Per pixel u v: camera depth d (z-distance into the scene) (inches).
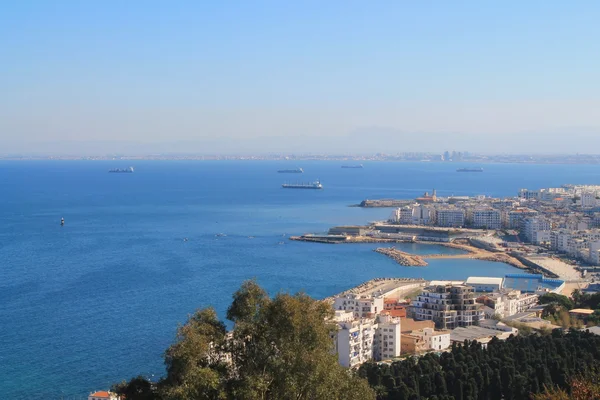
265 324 4616.1
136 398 4616.1
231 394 4340.6
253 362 4490.7
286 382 4416.8
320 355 4522.6
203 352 4340.6
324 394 4520.2
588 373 7190.0
